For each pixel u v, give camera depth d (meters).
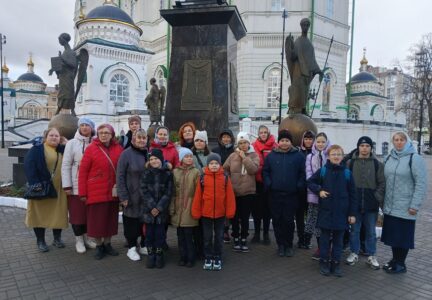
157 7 42.34
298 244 5.70
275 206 5.21
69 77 11.00
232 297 3.90
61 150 5.37
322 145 5.08
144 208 4.61
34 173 5.00
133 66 33.50
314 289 4.16
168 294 3.92
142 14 43.31
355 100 43.62
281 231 5.23
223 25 6.81
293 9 34.25
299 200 5.54
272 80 34.88
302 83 8.77
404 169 4.59
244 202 5.34
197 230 5.04
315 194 4.89
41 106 61.50
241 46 35.12
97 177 4.87
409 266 5.00
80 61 11.38
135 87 33.59
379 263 5.07
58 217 5.22
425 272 4.78
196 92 6.88
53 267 4.64
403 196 4.60
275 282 4.32
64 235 6.06
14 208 7.92
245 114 32.03
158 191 4.59
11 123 39.38
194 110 6.87
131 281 4.24
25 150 8.83
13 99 47.47
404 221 4.62
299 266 4.86
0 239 5.80
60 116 9.93
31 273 4.44
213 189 4.62
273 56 34.62
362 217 4.99
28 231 6.26
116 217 5.06
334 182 4.60
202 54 6.88
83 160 4.87
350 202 4.63
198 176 4.73
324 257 4.62
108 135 4.98
